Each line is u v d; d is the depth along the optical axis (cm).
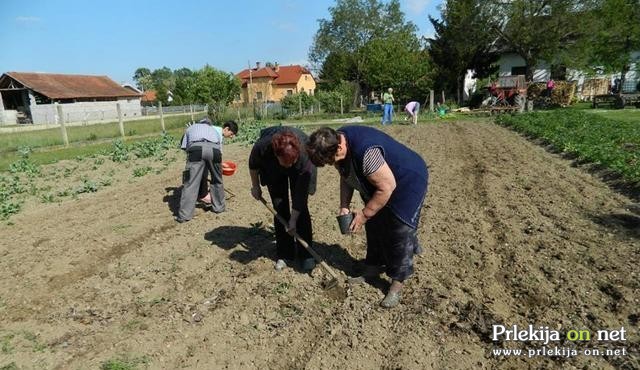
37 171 1192
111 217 773
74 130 2491
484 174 973
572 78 3569
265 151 488
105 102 5212
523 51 3222
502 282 487
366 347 390
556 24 2972
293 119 3120
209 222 724
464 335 400
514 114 2361
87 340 416
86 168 1242
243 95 7250
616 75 3519
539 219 669
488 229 641
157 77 15238
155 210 802
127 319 449
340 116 3181
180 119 3238
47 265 582
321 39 6253
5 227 748
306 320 434
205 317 445
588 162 1027
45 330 435
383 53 3681
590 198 767
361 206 795
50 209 849
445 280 493
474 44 3362
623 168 869
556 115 2053
